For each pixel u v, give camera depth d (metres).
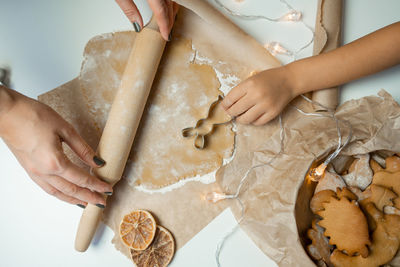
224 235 0.57
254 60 0.59
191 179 0.58
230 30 0.58
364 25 0.60
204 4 0.57
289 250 0.52
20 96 0.47
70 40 0.61
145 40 0.54
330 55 0.53
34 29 0.62
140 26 0.55
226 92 0.59
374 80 0.58
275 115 0.55
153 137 0.59
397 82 0.57
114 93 0.59
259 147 0.57
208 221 0.57
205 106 0.59
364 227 0.49
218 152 0.58
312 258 0.52
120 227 0.56
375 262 0.49
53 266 0.58
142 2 0.60
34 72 0.61
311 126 0.56
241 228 0.56
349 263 0.50
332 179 0.53
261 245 0.54
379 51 0.52
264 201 0.55
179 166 0.58
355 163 0.55
